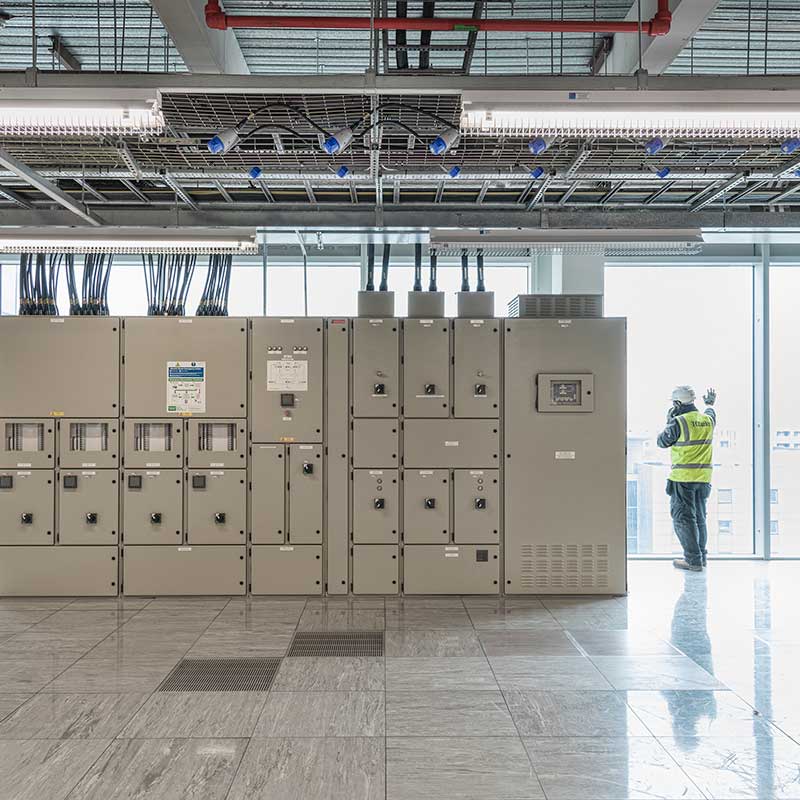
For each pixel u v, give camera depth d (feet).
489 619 17.43
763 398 24.27
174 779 9.86
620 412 19.77
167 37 14.61
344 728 11.42
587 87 10.62
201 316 19.60
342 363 19.61
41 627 16.80
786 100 10.62
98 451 19.42
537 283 24.88
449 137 12.67
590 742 10.91
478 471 19.63
